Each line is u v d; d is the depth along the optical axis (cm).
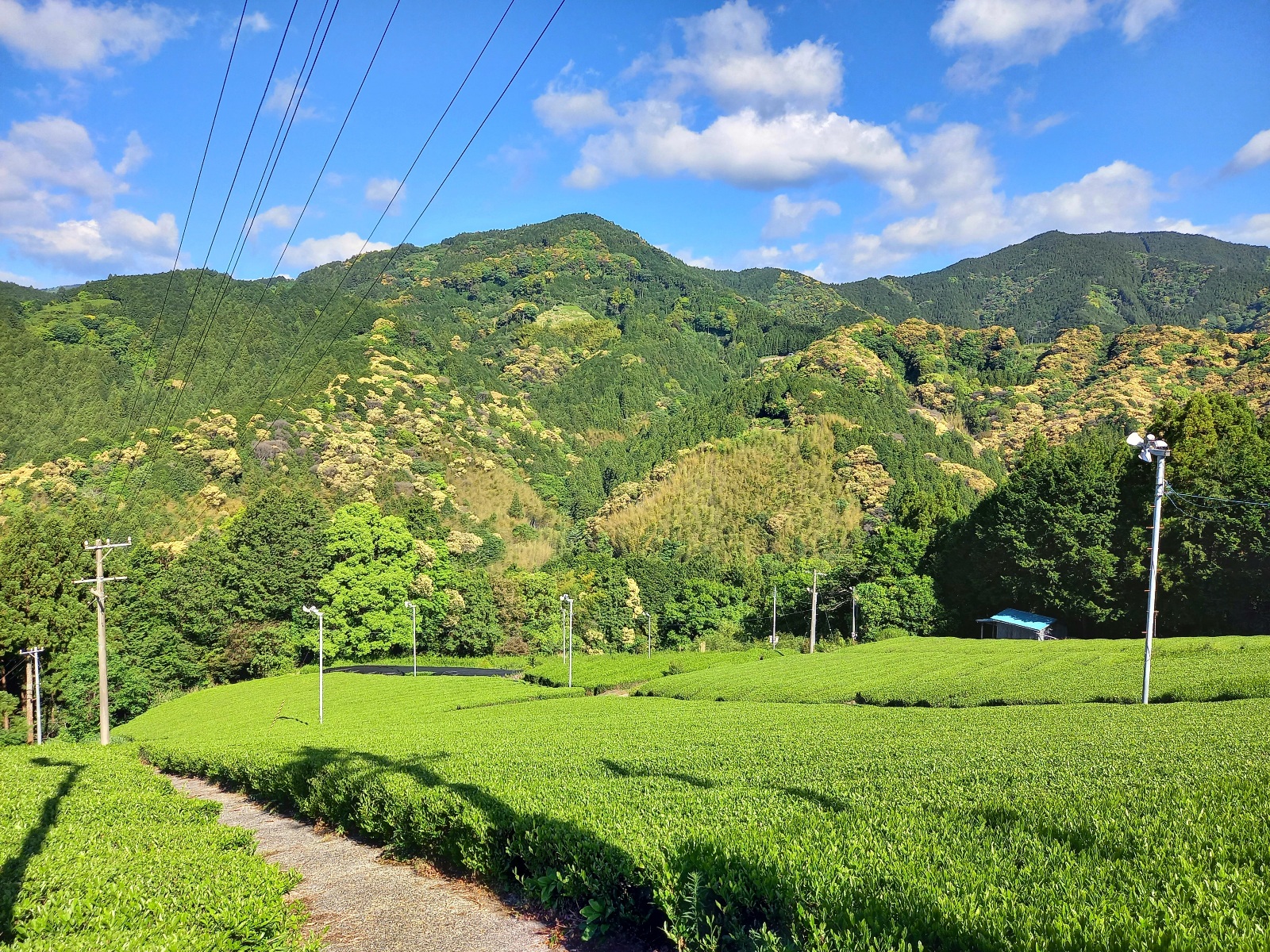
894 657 5425
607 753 1816
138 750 3538
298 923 900
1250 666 3173
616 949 787
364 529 8581
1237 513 5309
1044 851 709
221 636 7694
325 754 1988
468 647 9400
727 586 10225
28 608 5534
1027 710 2658
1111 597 6034
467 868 1098
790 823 861
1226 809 811
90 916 777
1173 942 488
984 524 7381
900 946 531
